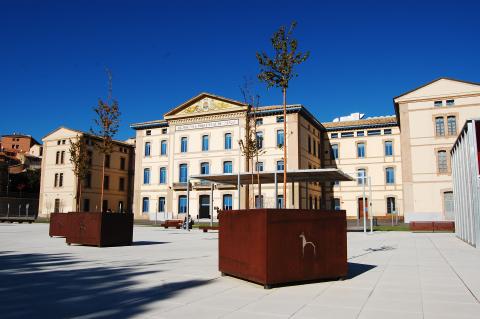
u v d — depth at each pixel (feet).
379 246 55.11
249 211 26.18
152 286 24.73
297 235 25.61
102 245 52.75
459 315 17.95
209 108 157.69
